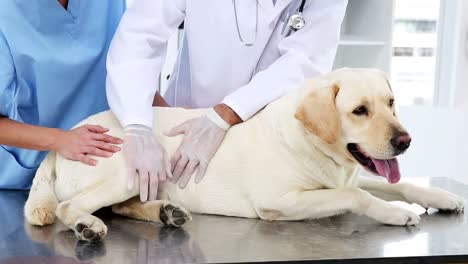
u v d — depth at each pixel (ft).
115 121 5.81
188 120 5.67
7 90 5.87
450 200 5.57
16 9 5.94
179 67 6.70
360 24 9.66
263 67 6.42
